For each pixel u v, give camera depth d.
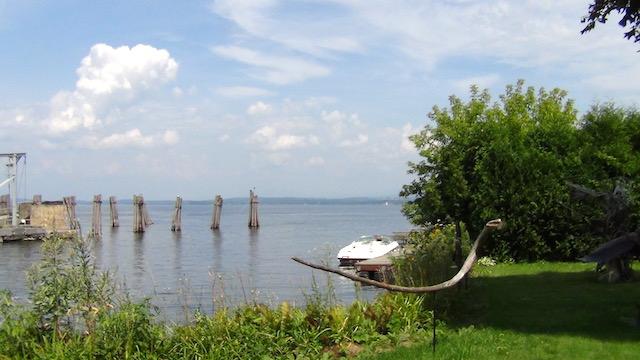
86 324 8.33
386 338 10.21
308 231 84.69
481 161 20.58
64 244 8.77
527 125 22.45
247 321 9.88
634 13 12.86
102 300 8.50
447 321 11.47
